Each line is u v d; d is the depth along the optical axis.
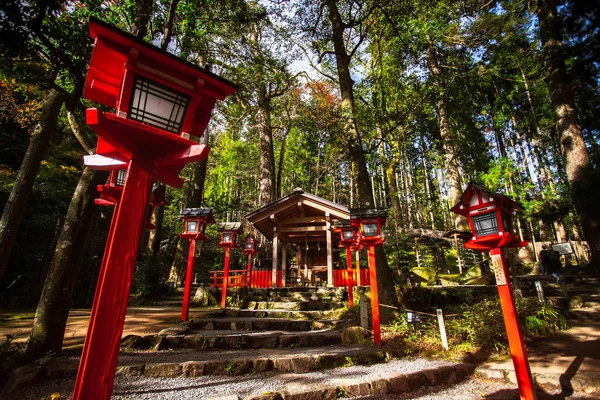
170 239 21.69
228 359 4.12
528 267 15.73
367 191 7.63
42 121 5.04
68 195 11.92
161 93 2.14
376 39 12.59
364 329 5.74
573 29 12.34
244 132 21.73
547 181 19.27
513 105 20.05
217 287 10.70
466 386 4.07
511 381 4.09
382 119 9.57
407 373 3.98
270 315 7.57
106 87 2.32
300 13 9.09
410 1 8.80
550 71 13.66
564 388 3.79
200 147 2.10
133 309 9.34
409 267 13.80
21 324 6.43
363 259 15.35
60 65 3.97
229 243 8.50
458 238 14.58
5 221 4.55
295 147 26.56
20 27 3.04
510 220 3.84
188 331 5.80
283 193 30.73
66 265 4.11
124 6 5.83
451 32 12.92
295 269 15.86
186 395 3.20
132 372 3.77
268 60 10.23
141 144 2.07
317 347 5.18
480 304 6.64
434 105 9.85
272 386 3.49
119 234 1.82
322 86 20.30
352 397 3.47
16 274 10.89
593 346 4.87
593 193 10.99
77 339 5.10
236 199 25.69
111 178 4.35
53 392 3.15
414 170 26.06
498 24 13.66
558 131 13.27
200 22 7.61
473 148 16.73
